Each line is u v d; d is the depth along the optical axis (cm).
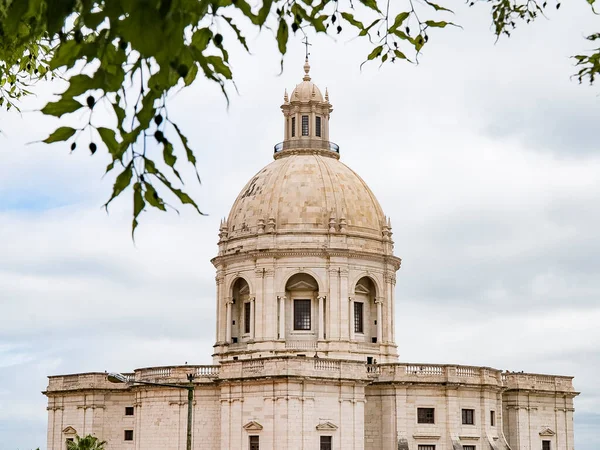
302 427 9556
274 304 10881
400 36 1919
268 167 11856
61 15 1160
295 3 1523
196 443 10269
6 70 2511
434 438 10269
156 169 1245
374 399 10394
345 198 11344
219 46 1267
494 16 2292
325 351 10744
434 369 10444
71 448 9475
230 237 11425
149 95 1204
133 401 11294
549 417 11856
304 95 12025
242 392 9906
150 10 1112
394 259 11406
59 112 1186
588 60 2341
